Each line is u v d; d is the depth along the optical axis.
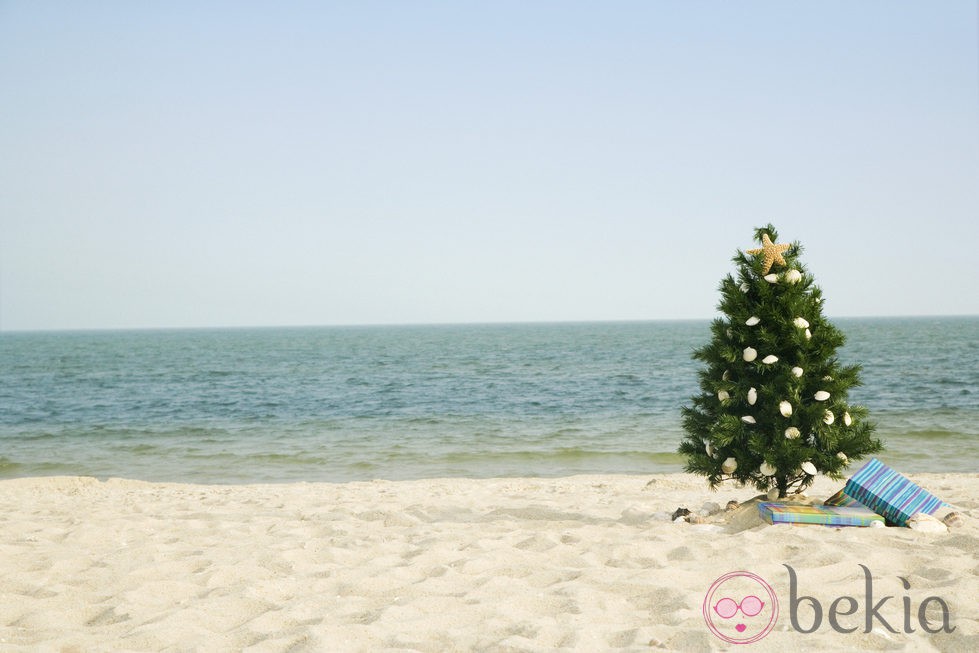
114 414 30.44
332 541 7.02
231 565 6.06
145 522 8.42
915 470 15.53
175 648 4.27
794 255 7.62
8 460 19.27
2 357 96.00
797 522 6.81
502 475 16.22
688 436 7.89
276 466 17.89
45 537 7.73
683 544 6.25
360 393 38.59
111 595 5.39
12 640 4.44
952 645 4.03
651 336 161.88
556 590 5.10
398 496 11.12
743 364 7.46
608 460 17.78
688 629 4.25
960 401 29.17
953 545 6.06
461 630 4.41
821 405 7.20
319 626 4.38
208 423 26.84
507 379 46.97
